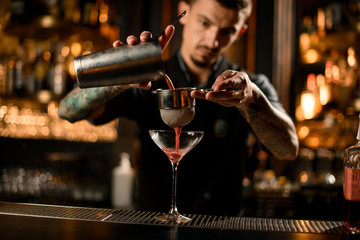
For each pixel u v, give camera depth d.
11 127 3.08
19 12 2.82
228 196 1.90
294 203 2.58
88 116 1.54
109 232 1.03
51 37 3.08
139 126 1.90
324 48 2.81
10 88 2.97
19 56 3.04
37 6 2.82
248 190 2.61
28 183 2.81
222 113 1.88
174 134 1.19
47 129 3.05
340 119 2.76
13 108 3.09
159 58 1.11
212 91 1.15
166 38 1.19
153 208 1.89
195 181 1.87
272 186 2.62
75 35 3.04
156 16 2.91
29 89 2.96
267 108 1.41
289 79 2.81
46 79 2.96
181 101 1.14
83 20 2.93
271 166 2.84
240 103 1.24
